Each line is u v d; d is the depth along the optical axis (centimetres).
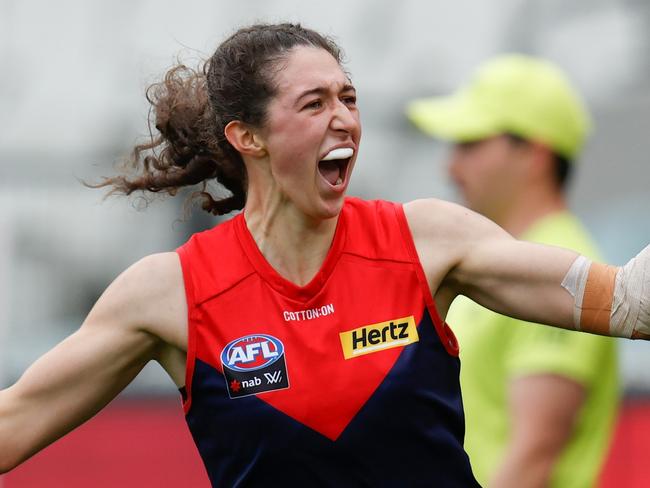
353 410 912
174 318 947
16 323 2934
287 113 933
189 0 3100
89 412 983
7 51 3138
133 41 3127
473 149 1454
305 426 915
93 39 3142
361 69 3047
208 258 961
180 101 1052
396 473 920
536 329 1312
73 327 2952
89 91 3114
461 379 1367
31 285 2966
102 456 2484
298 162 932
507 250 923
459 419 940
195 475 2478
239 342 933
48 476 2469
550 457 1299
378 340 923
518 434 1305
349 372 916
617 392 1368
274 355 927
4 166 3042
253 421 923
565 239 1405
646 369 2380
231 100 963
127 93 3112
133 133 3083
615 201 2928
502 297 931
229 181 1057
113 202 2969
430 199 969
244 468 938
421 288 931
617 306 902
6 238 2981
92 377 964
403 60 3055
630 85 3011
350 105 957
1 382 2859
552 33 3062
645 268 896
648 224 2877
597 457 1334
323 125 928
